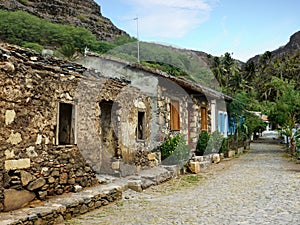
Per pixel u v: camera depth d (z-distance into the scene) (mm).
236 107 21188
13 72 5793
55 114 6848
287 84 22156
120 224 5750
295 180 10281
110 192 7449
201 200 7723
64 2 72438
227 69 48094
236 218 6078
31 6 67188
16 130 5867
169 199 7875
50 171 6633
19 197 5852
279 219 5953
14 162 5785
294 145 19047
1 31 35906
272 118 22656
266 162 15672
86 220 5996
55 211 5707
